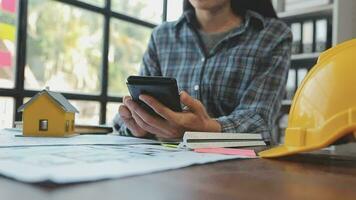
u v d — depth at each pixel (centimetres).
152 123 73
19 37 168
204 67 115
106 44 211
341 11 189
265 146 69
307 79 53
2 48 165
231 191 27
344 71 48
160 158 42
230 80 110
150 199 24
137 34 232
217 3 115
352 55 48
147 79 65
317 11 196
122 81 223
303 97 52
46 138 66
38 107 71
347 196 27
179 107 70
